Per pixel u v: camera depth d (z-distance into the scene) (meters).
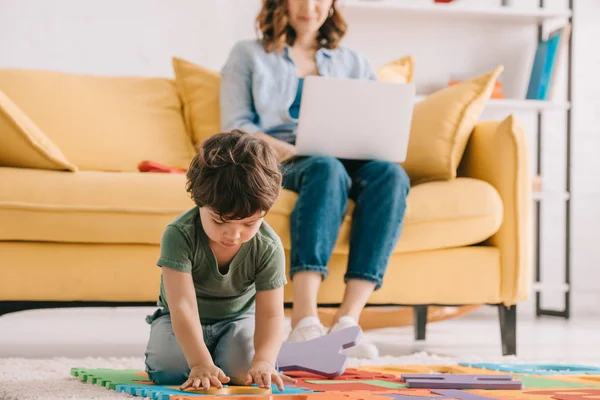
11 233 2.18
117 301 2.26
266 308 1.49
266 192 1.31
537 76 4.11
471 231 2.42
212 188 1.29
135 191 2.25
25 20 3.92
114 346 2.65
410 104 2.37
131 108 2.92
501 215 2.46
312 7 2.75
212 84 3.00
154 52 4.02
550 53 4.05
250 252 1.46
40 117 2.79
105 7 3.98
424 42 4.22
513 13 4.07
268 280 1.48
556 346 2.78
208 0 4.05
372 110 2.35
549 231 4.34
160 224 2.24
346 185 2.27
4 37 3.90
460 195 2.43
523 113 4.28
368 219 2.27
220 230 1.33
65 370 1.84
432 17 4.20
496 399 1.34
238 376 1.49
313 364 1.70
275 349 1.45
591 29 4.38
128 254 2.26
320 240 2.18
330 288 2.37
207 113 2.96
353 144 2.37
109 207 2.22
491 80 2.75
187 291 1.42
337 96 2.33
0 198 2.17
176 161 2.89
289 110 2.72
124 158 2.82
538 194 3.99
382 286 2.40
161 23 4.02
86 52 3.97
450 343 2.88
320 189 2.21
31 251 2.21
